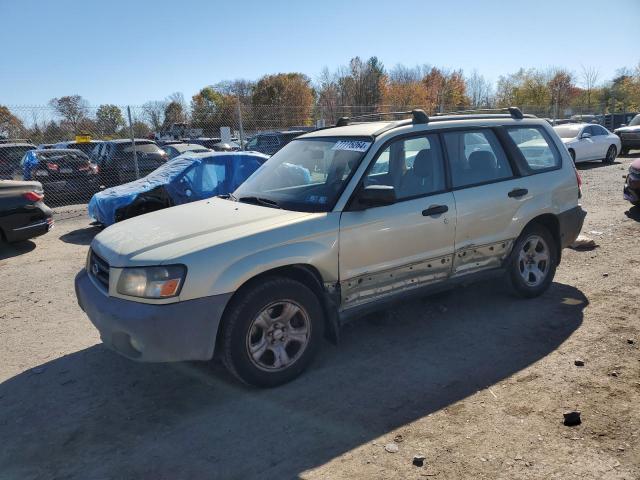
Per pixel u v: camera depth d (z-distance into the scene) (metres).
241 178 9.59
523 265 5.14
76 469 2.95
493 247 4.78
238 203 4.41
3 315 5.49
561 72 54.59
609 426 3.10
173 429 3.29
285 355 3.74
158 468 2.92
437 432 3.12
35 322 5.27
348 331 4.69
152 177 9.63
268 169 4.87
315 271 3.83
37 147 16.28
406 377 3.82
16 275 7.04
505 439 3.02
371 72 45.22
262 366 3.65
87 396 3.76
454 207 4.44
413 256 4.25
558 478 2.68
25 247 8.80
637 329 4.44
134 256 3.49
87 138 14.12
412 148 4.41
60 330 5.04
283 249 3.63
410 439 3.07
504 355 4.10
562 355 4.04
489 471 2.76
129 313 3.34
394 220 4.11
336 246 3.85
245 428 3.27
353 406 3.46
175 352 3.35
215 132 20.06
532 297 5.24
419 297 4.43
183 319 3.32
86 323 5.21
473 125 4.81
